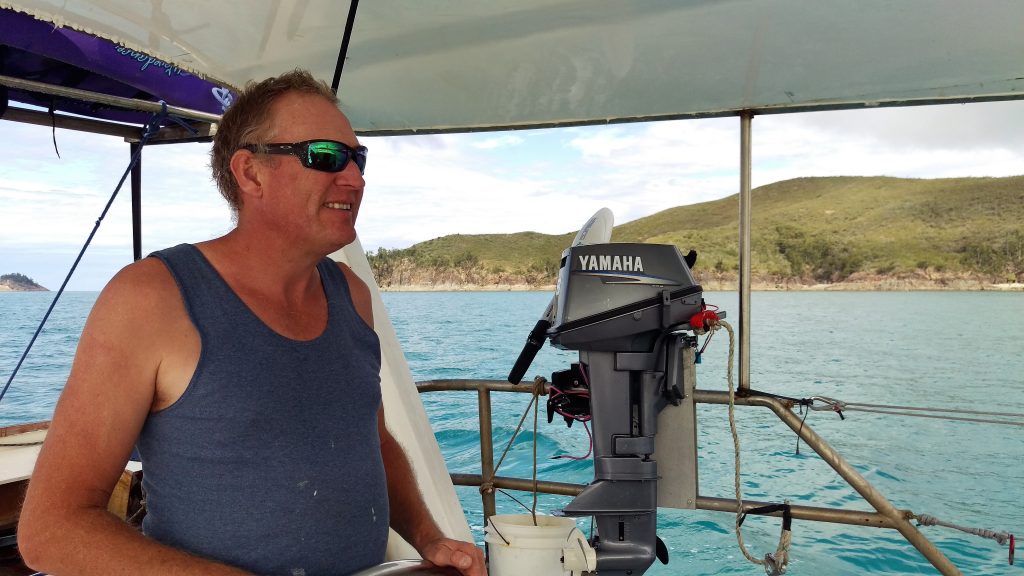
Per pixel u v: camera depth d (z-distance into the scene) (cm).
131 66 257
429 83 268
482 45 233
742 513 227
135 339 87
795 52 233
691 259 227
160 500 93
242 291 96
